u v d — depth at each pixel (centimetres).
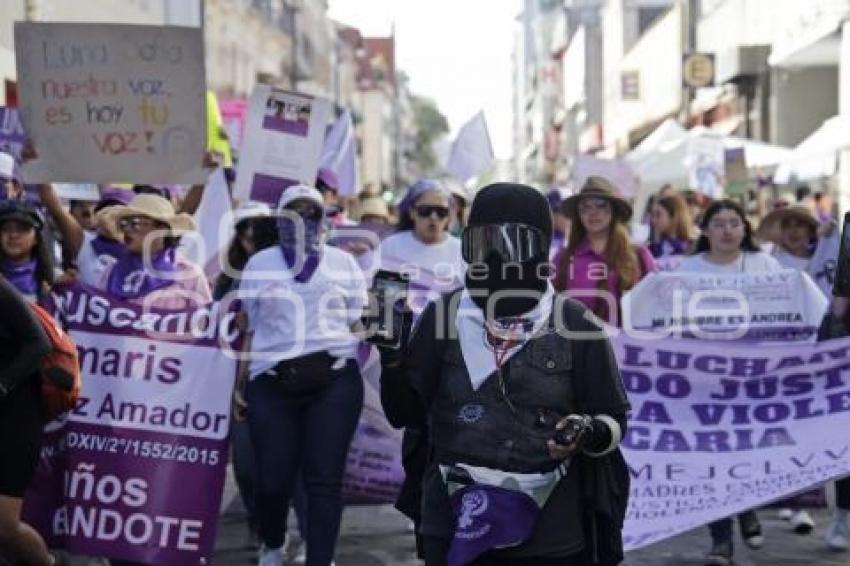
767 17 3030
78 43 681
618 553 395
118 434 605
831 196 2403
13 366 510
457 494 388
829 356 650
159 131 686
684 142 2123
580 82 6831
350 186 1134
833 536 709
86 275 686
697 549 719
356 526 783
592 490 390
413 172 16075
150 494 602
